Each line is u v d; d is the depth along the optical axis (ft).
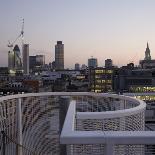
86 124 33.76
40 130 66.64
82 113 33.76
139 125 40.42
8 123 60.95
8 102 61.62
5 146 51.52
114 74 543.39
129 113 37.76
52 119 66.95
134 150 21.50
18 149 57.31
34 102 67.00
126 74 497.05
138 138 17.30
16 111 63.41
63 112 46.91
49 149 65.92
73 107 36.81
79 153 21.93
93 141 17.56
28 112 65.87
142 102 48.24
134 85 448.65
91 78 581.53
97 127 34.24
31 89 555.69
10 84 631.97
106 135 17.57
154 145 19.17
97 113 34.12
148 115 220.02
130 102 55.06
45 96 68.03
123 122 36.94
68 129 19.15
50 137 66.44
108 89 546.26
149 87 446.19
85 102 66.08
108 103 62.75
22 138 64.08
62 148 27.91
